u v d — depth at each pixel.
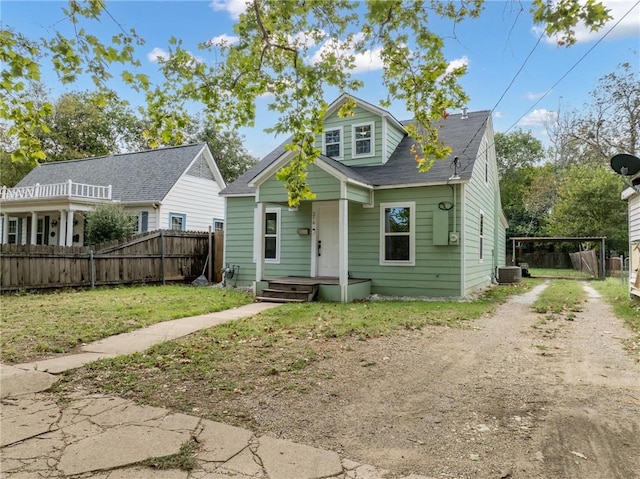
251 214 13.14
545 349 5.26
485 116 13.38
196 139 31.27
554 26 3.64
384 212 11.03
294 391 3.77
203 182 20.55
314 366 4.50
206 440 2.81
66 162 23.45
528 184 36.88
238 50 4.89
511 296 11.15
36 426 3.02
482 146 13.24
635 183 8.90
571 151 29.94
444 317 7.42
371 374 4.25
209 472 2.41
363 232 11.24
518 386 3.88
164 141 5.66
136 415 3.23
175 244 14.37
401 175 11.01
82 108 29.52
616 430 2.95
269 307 8.89
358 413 3.29
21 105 5.03
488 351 5.17
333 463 2.52
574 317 7.66
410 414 3.27
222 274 14.24
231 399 3.58
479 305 9.02
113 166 21.42
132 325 6.56
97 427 3.01
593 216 22.62
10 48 4.26
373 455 2.63
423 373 4.29
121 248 12.81
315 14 4.55
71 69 4.52
